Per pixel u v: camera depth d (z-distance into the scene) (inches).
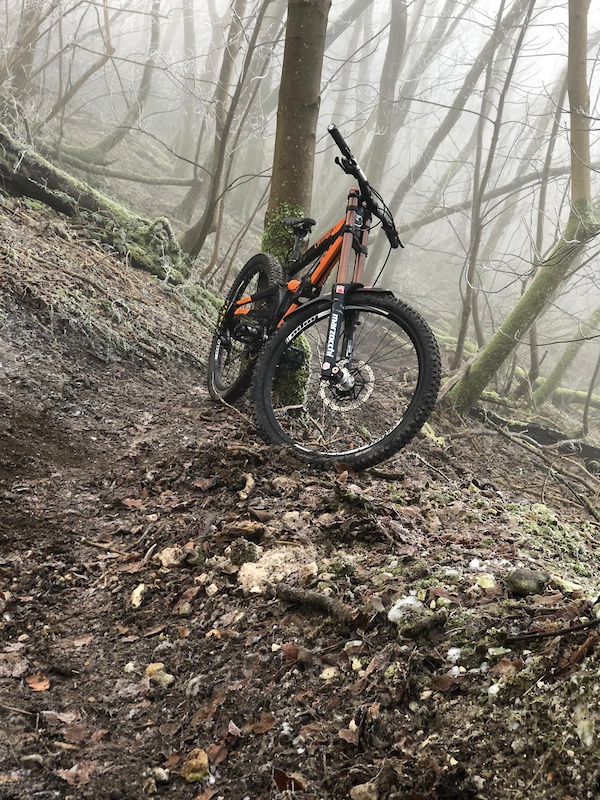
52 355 172.9
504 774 56.4
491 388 428.8
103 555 105.2
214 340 191.2
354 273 141.2
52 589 95.6
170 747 68.4
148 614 90.4
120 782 63.9
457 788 56.4
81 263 238.4
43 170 272.2
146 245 292.8
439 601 79.0
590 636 64.4
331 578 90.3
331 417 188.5
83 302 201.0
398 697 66.9
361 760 62.7
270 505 116.3
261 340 162.1
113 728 71.1
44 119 436.8
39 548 104.7
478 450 281.1
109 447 144.4
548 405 462.0
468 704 64.2
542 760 55.9
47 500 119.1
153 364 196.7
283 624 83.1
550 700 60.3
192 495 124.9
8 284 183.6
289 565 96.1
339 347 136.6
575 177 301.6
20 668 78.3
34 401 150.9
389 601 81.5
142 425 157.6
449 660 69.9
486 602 79.3
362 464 130.5
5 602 90.1
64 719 71.1
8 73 367.2
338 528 105.7
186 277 304.7
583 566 110.2
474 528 116.0
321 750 64.6
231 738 67.8
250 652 79.6
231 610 88.5
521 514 144.6
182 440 150.0
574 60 291.3
